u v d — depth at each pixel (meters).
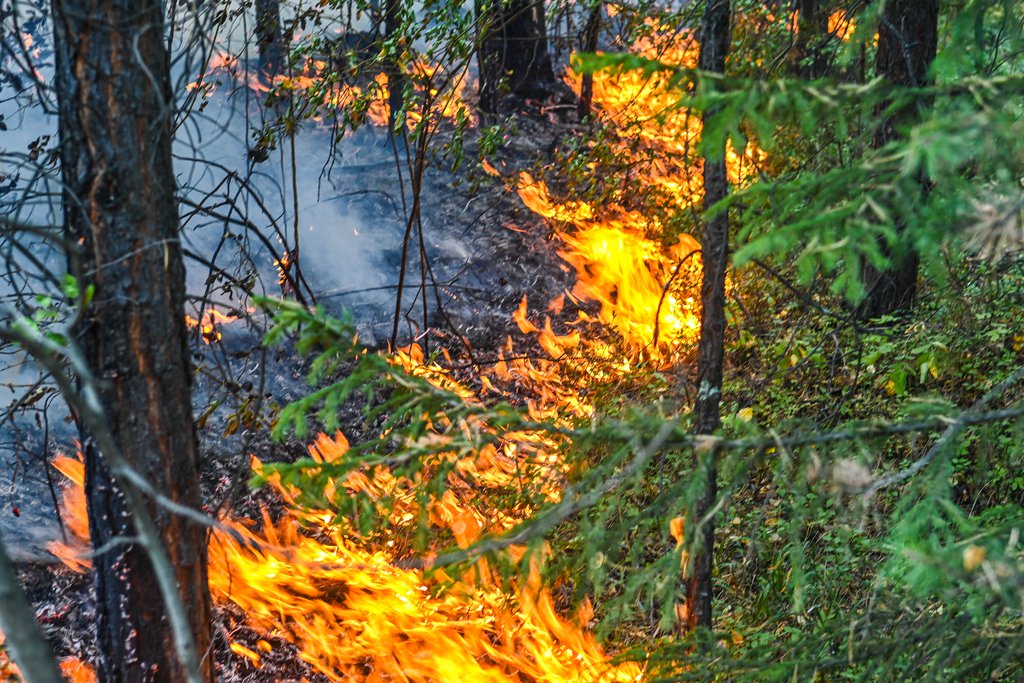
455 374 8.76
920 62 7.09
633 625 5.69
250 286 5.23
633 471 2.69
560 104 13.52
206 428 7.42
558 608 6.06
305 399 2.86
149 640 3.92
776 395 6.81
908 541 2.64
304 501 2.88
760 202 2.60
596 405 7.20
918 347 6.27
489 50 12.43
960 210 2.36
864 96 2.40
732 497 5.62
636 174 10.12
